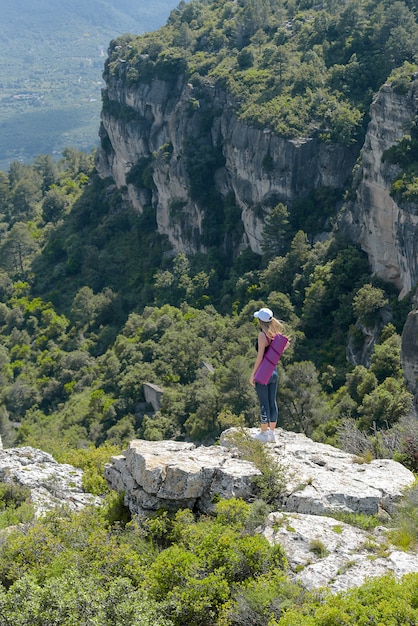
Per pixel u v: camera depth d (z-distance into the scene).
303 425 44.75
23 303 102.06
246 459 16.66
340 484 15.83
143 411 64.25
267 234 76.88
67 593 13.04
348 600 11.25
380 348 48.16
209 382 57.91
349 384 48.28
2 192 145.50
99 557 14.85
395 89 58.84
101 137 122.19
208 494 15.99
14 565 15.62
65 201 132.25
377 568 12.73
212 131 93.25
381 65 80.81
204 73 101.75
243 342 62.50
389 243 60.59
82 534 16.34
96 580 13.84
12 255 115.81
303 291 66.62
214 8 129.75
